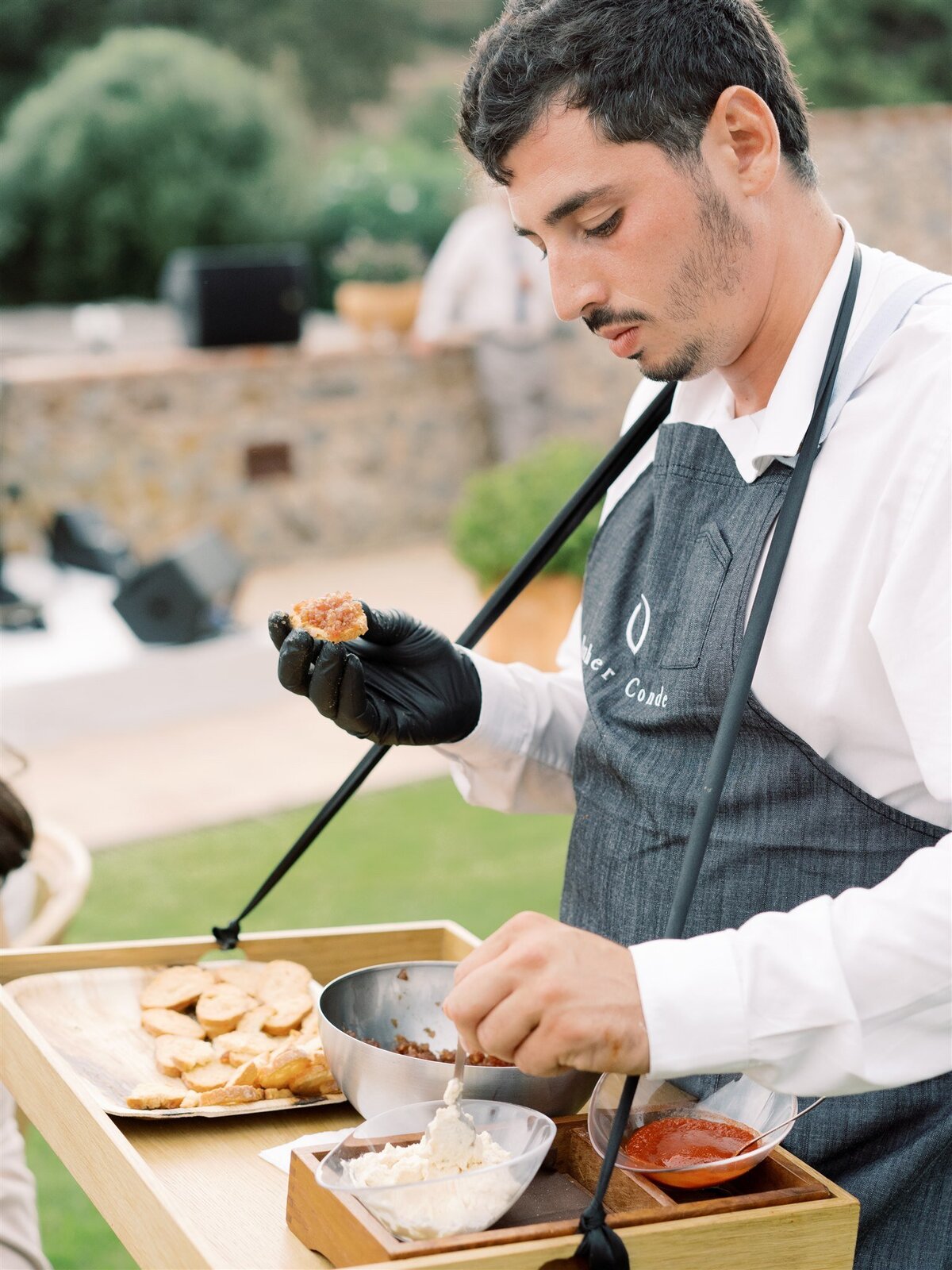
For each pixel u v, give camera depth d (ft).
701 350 4.12
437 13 65.87
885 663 3.79
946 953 3.31
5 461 24.03
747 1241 3.49
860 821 4.06
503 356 28.22
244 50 60.23
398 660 4.93
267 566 26.91
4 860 6.41
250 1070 4.45
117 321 27.76
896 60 43.01
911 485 3.86
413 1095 4.14
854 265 4.28
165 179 39.68
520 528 18.54
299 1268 3.58
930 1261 4.00
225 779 17.46
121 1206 3.87
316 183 42.09
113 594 22.04
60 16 52.70
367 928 5.48
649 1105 4.00
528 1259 3.30
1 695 18.38
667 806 4.31
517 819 16.21
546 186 3.90
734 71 3.94
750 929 3.45
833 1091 3.44
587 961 3.40
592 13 3.80
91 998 5.02
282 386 26.55
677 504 4.56
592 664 4.76
